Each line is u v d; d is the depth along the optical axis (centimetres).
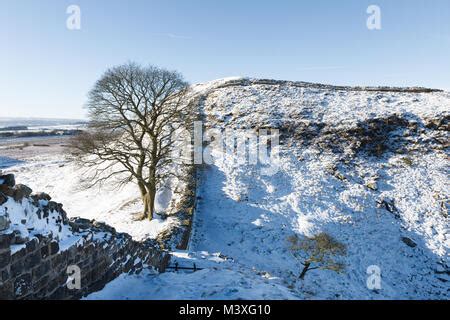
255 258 2086
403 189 2873
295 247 2206
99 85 2225
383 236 2373
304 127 3678
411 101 4191
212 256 1653
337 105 4156
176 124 3366
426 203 2708
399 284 1995
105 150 2325
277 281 1400
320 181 2945
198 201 2667
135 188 3084
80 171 3812
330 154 3328
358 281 1981
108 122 2292
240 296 920
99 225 995
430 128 3572
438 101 4125
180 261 1477
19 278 570
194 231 2294
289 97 4378
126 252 1026
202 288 985
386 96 4409
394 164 3203
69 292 724
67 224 782
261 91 4569
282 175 3012
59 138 8450
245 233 2328
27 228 617
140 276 1087
